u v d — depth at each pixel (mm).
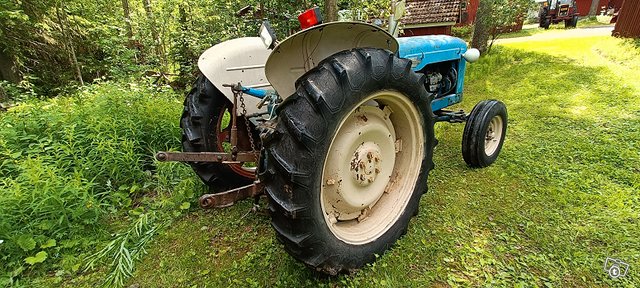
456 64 3207
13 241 1966
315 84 1396
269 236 2088
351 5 5965
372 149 1790
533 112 4305
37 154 2621
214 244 2068
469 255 1887
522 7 8836
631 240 1983
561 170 2820
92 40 7406
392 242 1934
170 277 1827
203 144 2344
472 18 15422
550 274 1752
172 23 6785
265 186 1474
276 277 1760
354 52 1532
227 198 1558
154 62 6801
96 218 2240
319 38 1552
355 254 1710
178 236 2156
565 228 2107
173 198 2492
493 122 2955
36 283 1829
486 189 2588
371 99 1672
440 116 3061
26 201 2176
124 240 2055
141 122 3234
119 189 2617
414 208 2047
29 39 6504
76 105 3711
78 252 2061
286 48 1508
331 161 1630
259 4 5352
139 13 7504
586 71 6121
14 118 3322
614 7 19922
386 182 1959
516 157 3105
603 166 2861
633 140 3350
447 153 3260
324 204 1692
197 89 2393
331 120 1415
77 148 2799
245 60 2344
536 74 6168
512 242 1996
